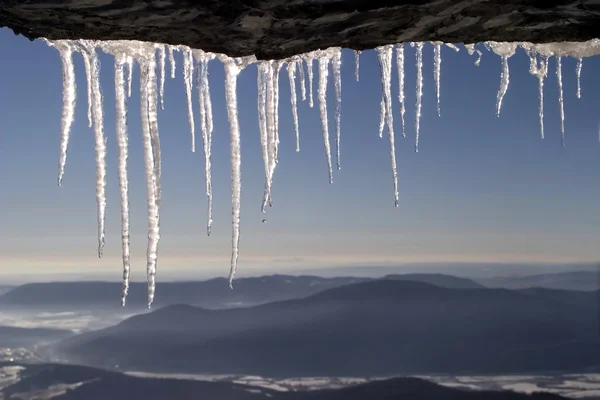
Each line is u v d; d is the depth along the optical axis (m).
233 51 3.52
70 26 3.03
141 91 5.18
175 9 2.81
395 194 5.98
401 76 6.02
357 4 2.86
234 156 5.69
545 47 4.32
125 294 5.16
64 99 5.12
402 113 6.03
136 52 4.67
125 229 5.31
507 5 3.00
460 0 2.89
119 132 5.31
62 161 5.12
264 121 5.51
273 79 5.47
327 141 6.15
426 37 3.41
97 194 5.30
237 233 5.67
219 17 2.93
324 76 6.11
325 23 3.07
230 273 5.64
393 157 6.04
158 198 5.33
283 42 3.34
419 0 2.86
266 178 5.52
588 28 3.35
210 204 5.71
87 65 5.09
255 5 2.81
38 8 2.76
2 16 2.89
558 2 2.97
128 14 2.86
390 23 3.13
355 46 3.49
